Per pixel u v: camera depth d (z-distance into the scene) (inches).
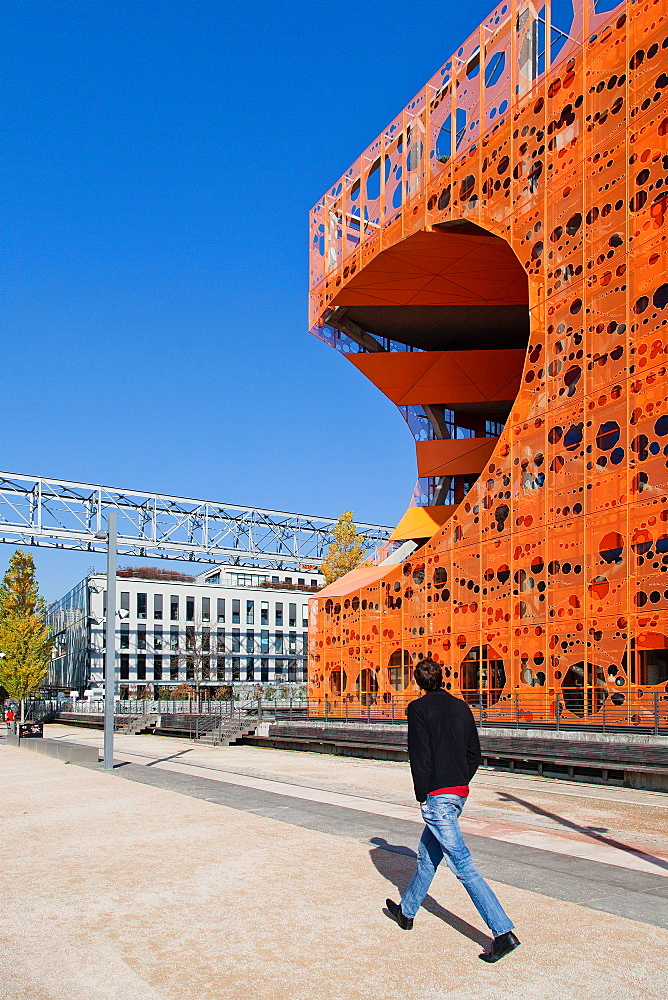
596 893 260.7
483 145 1215.6
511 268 1472.7
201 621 3034.0
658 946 209.8
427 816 214.2
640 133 921.5
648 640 848.3
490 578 1127.0
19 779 657.0
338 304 1636.3
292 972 195.3
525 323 1723.7
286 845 344.2
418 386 1722.4
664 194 880.9
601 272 960.9
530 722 980.6
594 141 994.1
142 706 2193.7
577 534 962.1
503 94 1179.9
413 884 224.1
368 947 211.9
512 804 523.5
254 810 450.0
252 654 3102.9
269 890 268.7
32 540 1847.9
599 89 992.2
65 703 2583.7
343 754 1059.9
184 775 663.1
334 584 1807.3
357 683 1487.5
